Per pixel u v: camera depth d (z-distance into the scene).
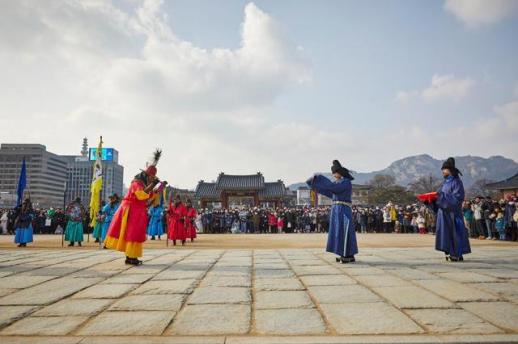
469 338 2.70
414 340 2.67
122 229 6.96
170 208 13.48
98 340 2.74
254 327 3.06
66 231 13.22
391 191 66.62
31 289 4.64
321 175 7.32
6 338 2.80
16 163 109.31
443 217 7.48
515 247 11.77
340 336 2.80
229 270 6.23
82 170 113.56
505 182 31.88
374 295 4.20
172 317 3.36
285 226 28.42
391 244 13.47
